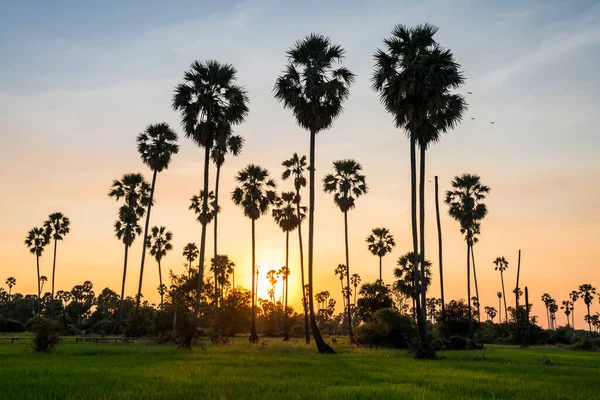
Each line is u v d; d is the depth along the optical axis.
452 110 30.78
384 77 30.14
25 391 11.62
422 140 31.62
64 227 72.75
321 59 32.12
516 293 62.31
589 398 12.21
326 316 146.50
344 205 54.69
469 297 55.41
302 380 14.66
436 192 47.72
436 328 65.00
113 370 16.47
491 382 15.16
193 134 35.16
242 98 35.88
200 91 34.88
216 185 51.00
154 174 54.56
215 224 53.72
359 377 15.93
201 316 77.12
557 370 20.30
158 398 10.93
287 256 58.59
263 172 53.72
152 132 54.56
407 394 12.12
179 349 29.48
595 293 139.12
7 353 24.11
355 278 109.06
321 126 32.84
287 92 32.44
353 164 55.06
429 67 28.88
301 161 54.91
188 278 54.75
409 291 60.00
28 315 111.19
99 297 120.94
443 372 18.11
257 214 52.91
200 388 12.55
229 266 97.31
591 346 52.00
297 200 53.00
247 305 87.31
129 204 59.03
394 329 39.56
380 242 66.56
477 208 54.75
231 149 44.34
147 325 52.84
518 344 66.25
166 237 75.00
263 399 10.99
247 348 31.59
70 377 14.38
